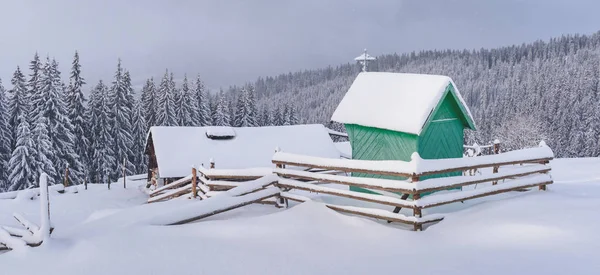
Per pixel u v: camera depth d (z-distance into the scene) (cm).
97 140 5097
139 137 5622
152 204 1291
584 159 2877
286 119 7744
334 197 1253
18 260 800
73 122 5019
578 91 9400
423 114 1196
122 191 3009
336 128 8169
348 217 1040
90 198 2628
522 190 1287
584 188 1346
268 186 1266
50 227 890
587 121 8012
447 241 889
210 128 2848
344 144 4259
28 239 870
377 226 988
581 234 848
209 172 1474
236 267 744
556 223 916
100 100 5119
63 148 4612
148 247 836
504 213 1009
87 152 5147
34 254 818
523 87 11456
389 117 1271
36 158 4306
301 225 1002
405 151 1255
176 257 787
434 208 1158
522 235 871
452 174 1331
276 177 1247
